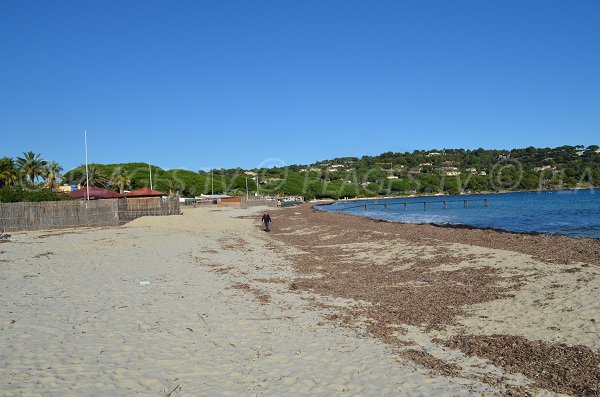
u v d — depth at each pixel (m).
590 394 6.41
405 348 8.48
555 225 36.34
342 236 28.92
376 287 13.81
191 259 19.83
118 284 14.03
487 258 17.23
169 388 6.54
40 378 6.71
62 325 9.50
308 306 11.60
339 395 6.45
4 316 10.11
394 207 92.31
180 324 9.76
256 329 9.55
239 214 63.06
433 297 12.22
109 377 6.84
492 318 10.14
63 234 31.11
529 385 6.79
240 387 6.65
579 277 13.05
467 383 6.88
